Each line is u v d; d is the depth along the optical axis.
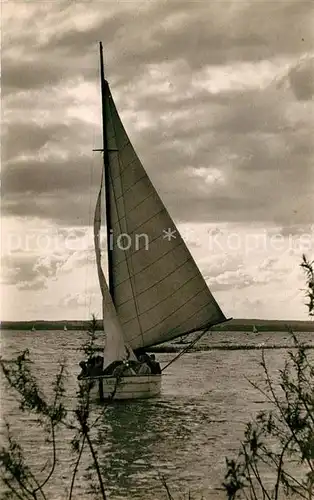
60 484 18.97
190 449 24.95
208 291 37.78
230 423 31.33
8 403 25.42
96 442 25.91
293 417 10.50
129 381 35.66
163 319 38.62
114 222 39.12
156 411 35.47
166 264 38.34
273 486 16.53
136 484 19.56
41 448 22.50
